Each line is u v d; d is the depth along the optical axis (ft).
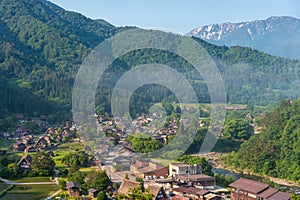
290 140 469.57
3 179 345.31
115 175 309.22
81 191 292.81
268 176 435.12
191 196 285.43
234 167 465.47
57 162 407.64
